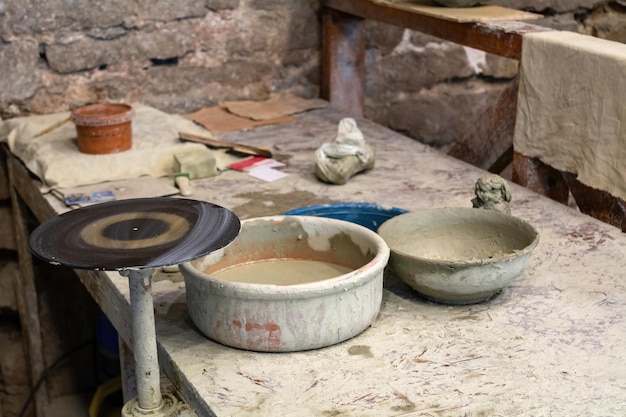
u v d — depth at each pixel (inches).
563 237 84.5
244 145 111.3
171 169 102.2
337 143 99.1
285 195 96.0
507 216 76.3
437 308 71.1
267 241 74.4
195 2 124.7
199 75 129.0
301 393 59.5
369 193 96.3
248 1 129.0
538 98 95.3
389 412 57.1
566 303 71.6
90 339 128.5
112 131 100.1
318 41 136.4
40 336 124.5
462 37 106.4
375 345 65.4
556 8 147.6
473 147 115.2
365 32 137.9
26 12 114.8
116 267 53.6
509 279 69.4
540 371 61.7
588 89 88.7
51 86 119.6
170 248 56.4
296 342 63.5
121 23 120.7
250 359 63.7
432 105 148.2
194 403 60.9
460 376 61.2
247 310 62.7
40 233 59.3
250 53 131.8
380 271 65.7
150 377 60.4
